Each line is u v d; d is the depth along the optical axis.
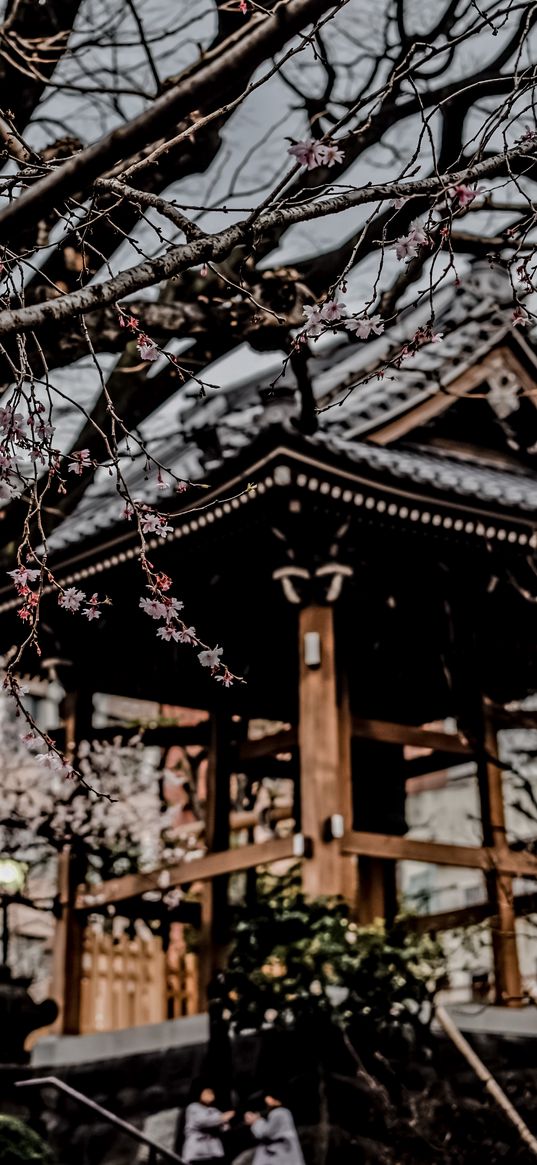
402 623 12.23
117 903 12.30
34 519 8.93
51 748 4.20
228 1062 9.78
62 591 4.25
